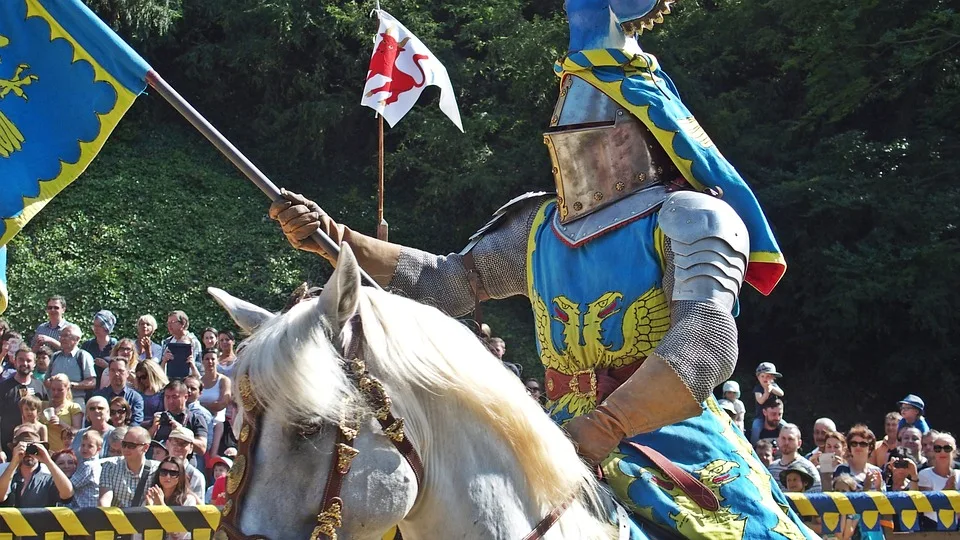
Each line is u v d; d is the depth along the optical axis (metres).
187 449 6.05
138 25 17.05
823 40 14.88
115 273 14.98
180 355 8.72
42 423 7.02
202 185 16.69
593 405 2.58
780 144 15.59
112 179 16.14
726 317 2.37
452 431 2.09
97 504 5.74
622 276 2.59
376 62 3.92
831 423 7.49
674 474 2.46
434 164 16.84
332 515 1.86
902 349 15.21
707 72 16.28
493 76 17.52
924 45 14.67
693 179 2.69
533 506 2.16
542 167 16.30
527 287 2.88
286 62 17.86
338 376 1.90
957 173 15.10
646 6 2.78
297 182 17.64
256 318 2.14
